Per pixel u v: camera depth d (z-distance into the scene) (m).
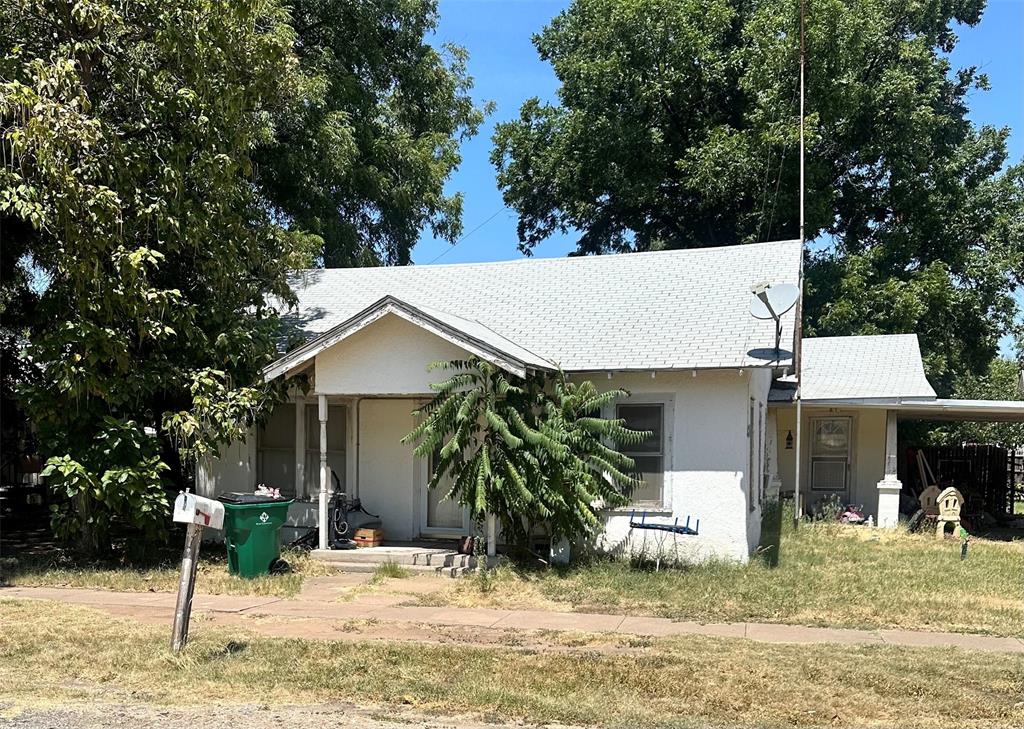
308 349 13.04
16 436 19.31
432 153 25.84
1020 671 7.36
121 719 5.96
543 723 6.02
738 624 9.45
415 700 6.46
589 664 7.49
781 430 20.89
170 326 12.75
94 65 12.62
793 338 12.81
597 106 29.73
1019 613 10.00
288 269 15.18
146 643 8.05
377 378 13.14
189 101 12.53
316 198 22.20
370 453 14.85
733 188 28.19
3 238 13.52
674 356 12.78
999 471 23.19
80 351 11.95
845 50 25.53
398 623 9.34
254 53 13.44
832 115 25.97
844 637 8.83
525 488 11.62
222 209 13.09
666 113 30.22
